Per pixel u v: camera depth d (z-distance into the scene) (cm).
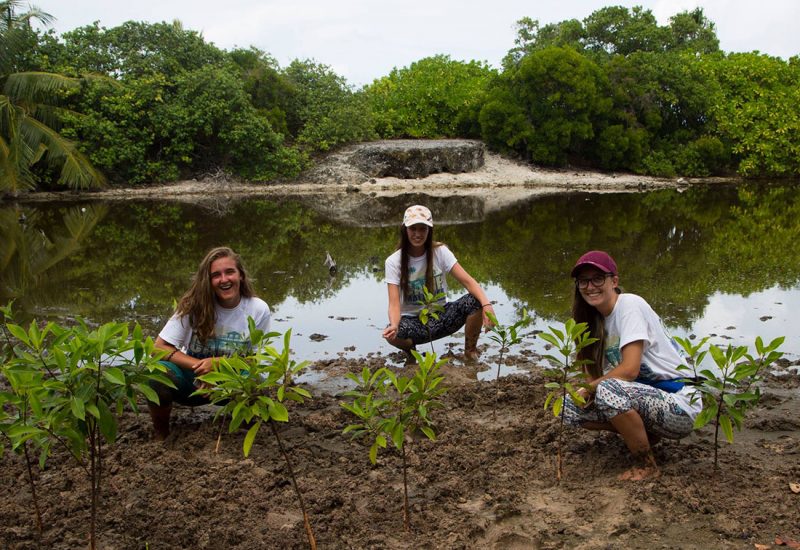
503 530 314
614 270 371
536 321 692
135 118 2114
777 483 345
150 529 325
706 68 2766
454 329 602
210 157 2336
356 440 420
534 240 1208
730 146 2708
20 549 308
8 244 1221
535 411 455
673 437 365
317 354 604
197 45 2338
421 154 2438
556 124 2553
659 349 370
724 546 295
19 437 276
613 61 2672
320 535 317
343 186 2302
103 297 822
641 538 304
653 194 2112
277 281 909
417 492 353
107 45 2239
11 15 1958
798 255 1032
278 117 2439
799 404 460
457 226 1401
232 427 272
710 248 1103
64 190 2114
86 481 374
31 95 1945
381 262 1039
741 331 640
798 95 2673
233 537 316
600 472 367
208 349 445
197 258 1076
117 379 263
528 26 3750
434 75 2892
